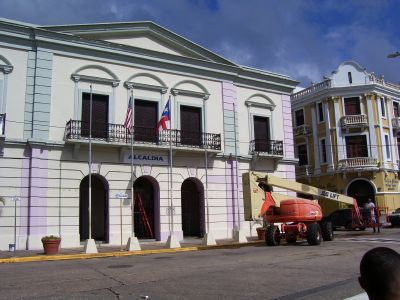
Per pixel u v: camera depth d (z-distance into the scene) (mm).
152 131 22094
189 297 7727
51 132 19625
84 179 21391
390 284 1866
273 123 26781
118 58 21781
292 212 18562
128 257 15586
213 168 23828
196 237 23344
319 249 15938
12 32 19375
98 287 8867
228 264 12203
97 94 21125
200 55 24391
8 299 7770
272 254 14672
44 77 19812
